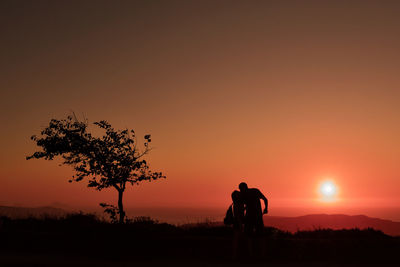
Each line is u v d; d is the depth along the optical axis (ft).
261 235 33.88
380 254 34.22
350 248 35.06
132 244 37.06
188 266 30.27
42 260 32.50
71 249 37.14
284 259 33.55
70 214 57.57
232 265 30.78
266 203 34.53
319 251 34.76
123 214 62.18
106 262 31.99
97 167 64.85
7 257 33.73
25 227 47.01
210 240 37.32
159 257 34.71
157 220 59.98
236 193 34.47
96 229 43.37
